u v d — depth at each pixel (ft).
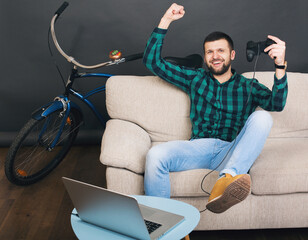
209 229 7.50
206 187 7.32
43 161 10.63
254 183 7.32
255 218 7.45
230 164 7.06
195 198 7.47
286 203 7.43
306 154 7.70
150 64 8.28
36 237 7.90
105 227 5.57
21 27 10.98
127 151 7.47
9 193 9.43
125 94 8.79
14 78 11.34
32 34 11.03
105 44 11.14
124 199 5.09
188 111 8.72
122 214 5.24
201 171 7.52
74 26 10.99
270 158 7.58
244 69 11.33
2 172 10.33
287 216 7.47
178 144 7.66
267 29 11.08
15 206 8.92
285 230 7.92
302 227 7.74
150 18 10.96
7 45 11.09
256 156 7.18
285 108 8.70
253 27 11.05
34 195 9.34
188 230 5.44
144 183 7.27
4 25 10.94
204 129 8.31
